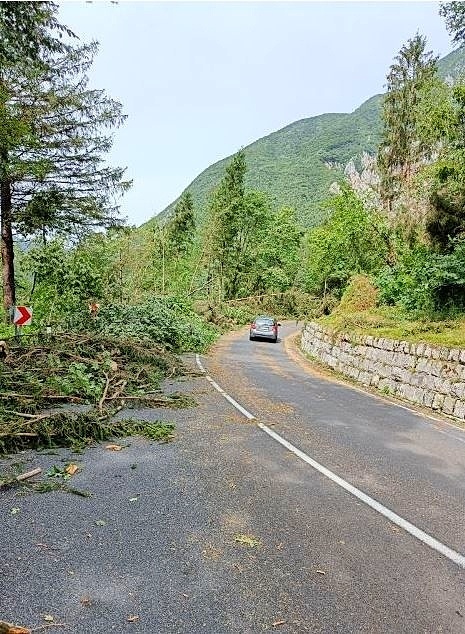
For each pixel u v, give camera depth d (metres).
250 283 62.09
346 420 10.23
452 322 15.94
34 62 15.30
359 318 20.12
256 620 3.38
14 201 19.72
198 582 3.80
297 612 3.50
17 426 6.98
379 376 15.73
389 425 10.05
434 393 12.62
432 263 17.34
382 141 34.22
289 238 65.56
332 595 3.74
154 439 7.79
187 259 51.06
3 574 3.73
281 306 59.47
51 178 20.00
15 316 14.38
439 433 9.62
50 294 21.14
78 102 19.73
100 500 5.29
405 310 20.05
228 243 56.91
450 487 6.39
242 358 22.08
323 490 6.01
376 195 35.34
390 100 33.06
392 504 5.69
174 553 4.23
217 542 4.48
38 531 4.48
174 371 14.79
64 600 3.46
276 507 5.39
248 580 3.88
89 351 12.70
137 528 4.66
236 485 5.99
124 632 3.17
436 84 19.88
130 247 29.27
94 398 9.75
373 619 3.47
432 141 18.83
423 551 4.58
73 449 6.93
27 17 12.36
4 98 14.28
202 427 8.77
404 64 32.91
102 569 3.90
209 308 41.66
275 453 7.43
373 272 33.88
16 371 9.52
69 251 21.73
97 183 21.20
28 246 21.36
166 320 21.77
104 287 23.95
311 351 24.89
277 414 10.32
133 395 10.45
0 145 14.98
